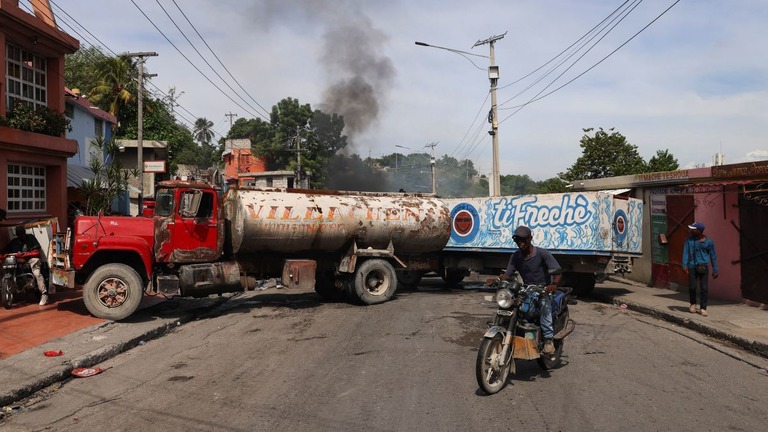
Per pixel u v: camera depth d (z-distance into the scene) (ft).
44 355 23.77
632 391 19.29
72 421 17.07
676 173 44.37
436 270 50.72
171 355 25.38
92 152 73.26
